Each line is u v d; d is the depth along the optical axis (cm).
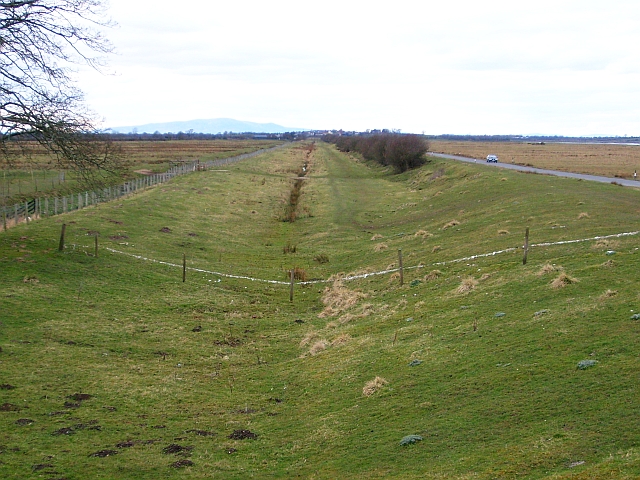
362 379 1875
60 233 3791
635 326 1661
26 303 2534
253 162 12306
